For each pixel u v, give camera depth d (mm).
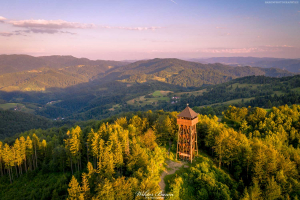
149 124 87188
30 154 66250
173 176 49438
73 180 39406
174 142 72125
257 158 49625
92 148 57125
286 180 47312
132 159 52094
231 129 68500
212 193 42875
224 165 59844
